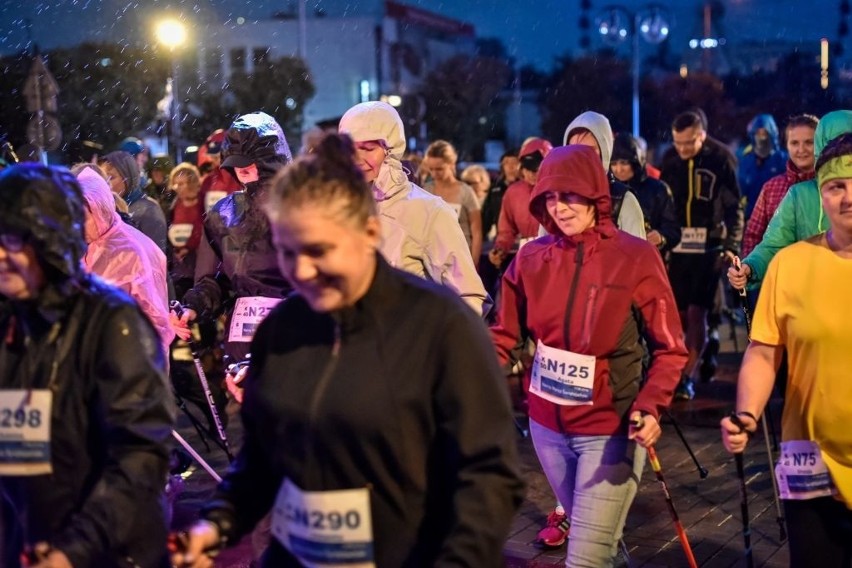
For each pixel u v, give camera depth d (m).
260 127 5.10
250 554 5.71
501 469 2.51
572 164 4.11
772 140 11.88
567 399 4.12
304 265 2.44
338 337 2.55
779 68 28.77
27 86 12.39
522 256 4.34
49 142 12.41
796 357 3.65
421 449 2.55
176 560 2.69
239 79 34.41
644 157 8.45
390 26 50.56
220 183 10.41
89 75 24.70
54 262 2.77
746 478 7.01
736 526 6.09
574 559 4.02
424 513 2.58
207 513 2.77
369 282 2.55
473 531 2.46
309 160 2.47
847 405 3.55
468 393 2.51
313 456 2.55
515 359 4.46
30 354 2.86
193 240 10.57
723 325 13.70
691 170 9.41
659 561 5.56
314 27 49.66
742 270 5.28
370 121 4.68
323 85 50.53
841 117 5.40
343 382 2.52
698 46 34.59
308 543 2.58
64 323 2.85
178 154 24.55
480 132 39.28
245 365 4.69
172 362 7.58
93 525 2.70
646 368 4.48
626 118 32.12
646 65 33.59
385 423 2.50
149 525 2.78
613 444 4.08
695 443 7.90
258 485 2.81
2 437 2.87
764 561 5.55
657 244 8.06
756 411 3.67
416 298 2.57
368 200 2.48
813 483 3.60
